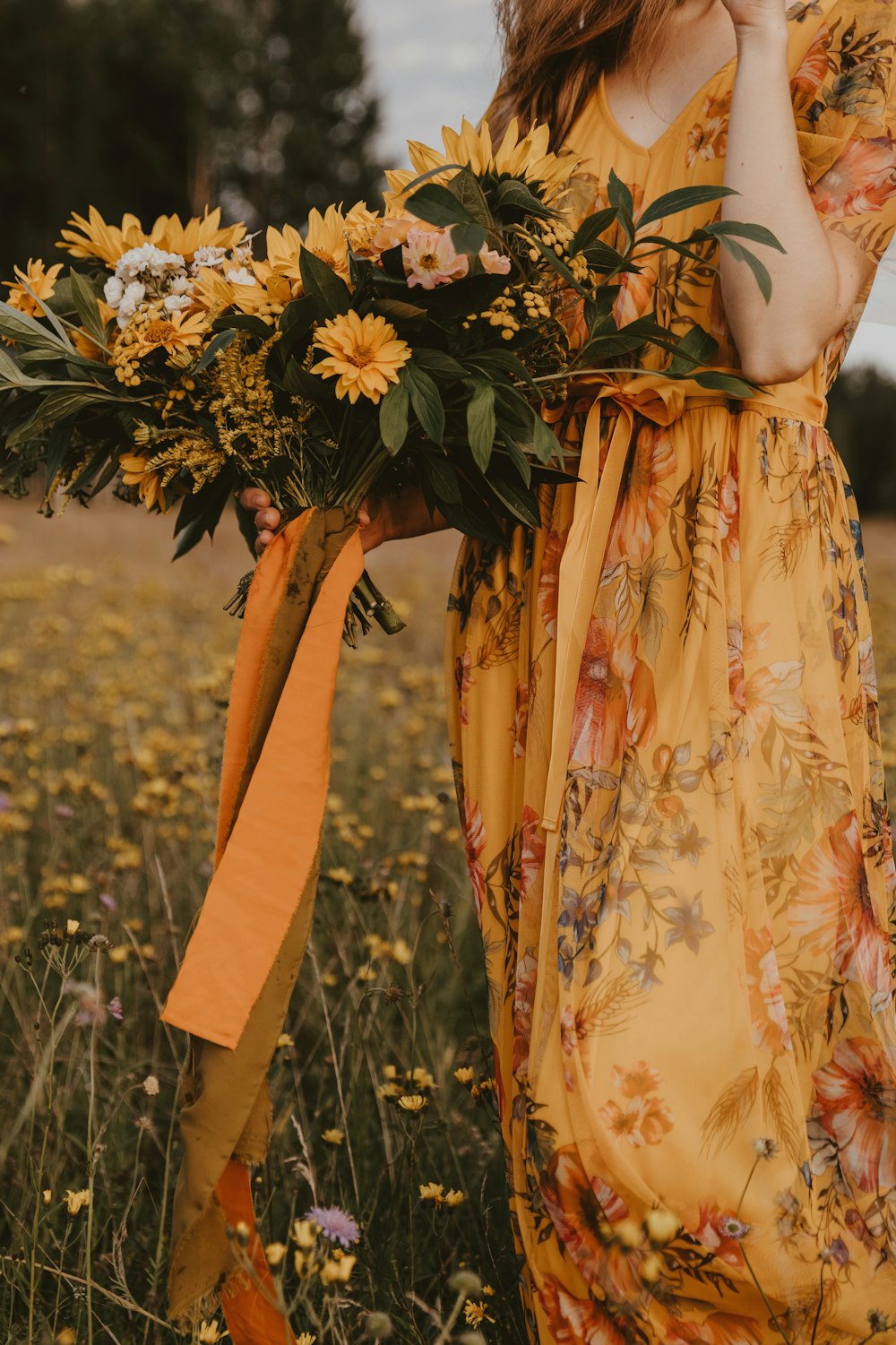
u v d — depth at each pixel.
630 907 1.26
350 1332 1.54
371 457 1.46
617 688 1.39
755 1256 1.16
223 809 1.43
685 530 1.39
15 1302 1.57
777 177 1.31
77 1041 1.97
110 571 8.16
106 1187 1.72
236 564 9.45
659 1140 1.18
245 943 1.33
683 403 1.40
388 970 2.41
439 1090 1.98
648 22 1.46
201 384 1.46
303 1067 2.24
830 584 1.40
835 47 1.38
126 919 2.44
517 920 1.46
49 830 2.90
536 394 1.45
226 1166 1.32
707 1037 1.20
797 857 1.29
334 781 3.58
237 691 1.44
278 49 31.42
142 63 28.52
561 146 1.58
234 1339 1.36
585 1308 1.26
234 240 1.63
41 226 27.00
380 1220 1.72
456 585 1.61
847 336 1.49
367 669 5.02
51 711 4.04
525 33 1.60
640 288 1.45
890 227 1.39
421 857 2.53
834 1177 1.24
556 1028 1.26
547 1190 1.23
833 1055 1.26
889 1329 1.21
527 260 1.42
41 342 1.50
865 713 1.46
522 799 1.48
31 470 1.70
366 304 1.36
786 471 1.39
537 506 1.45
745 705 1.33
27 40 27.00
